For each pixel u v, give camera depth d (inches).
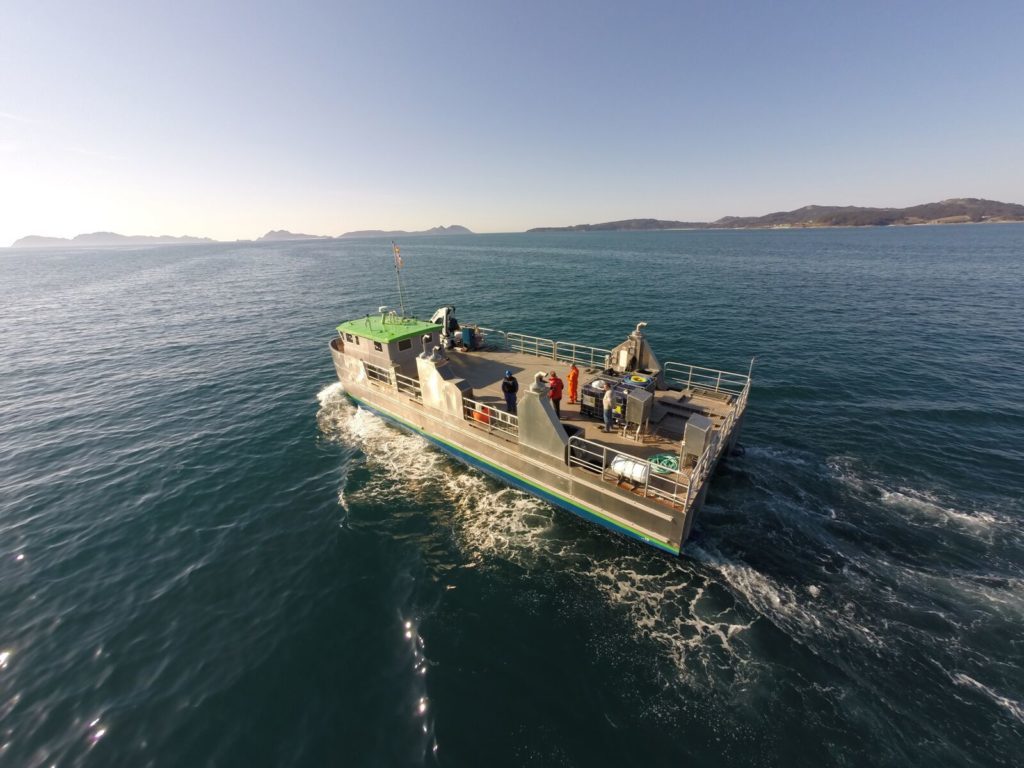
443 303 2025.1
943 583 446.9
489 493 622.2
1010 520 532.1
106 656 411.5
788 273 2664.9
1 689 384.2
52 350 1459.2
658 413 621.9
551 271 3161.9
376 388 784.3
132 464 735.7
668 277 2628.0
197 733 347.9
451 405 636.1
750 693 356.2
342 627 432.8
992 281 2203.5
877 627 404.5
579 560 502.9
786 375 1040.2
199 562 521.0
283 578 494.0
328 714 357.7
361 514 588.7
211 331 1651.1
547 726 342.0
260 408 941.2
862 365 1088.2
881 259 3344.0
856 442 725.3
